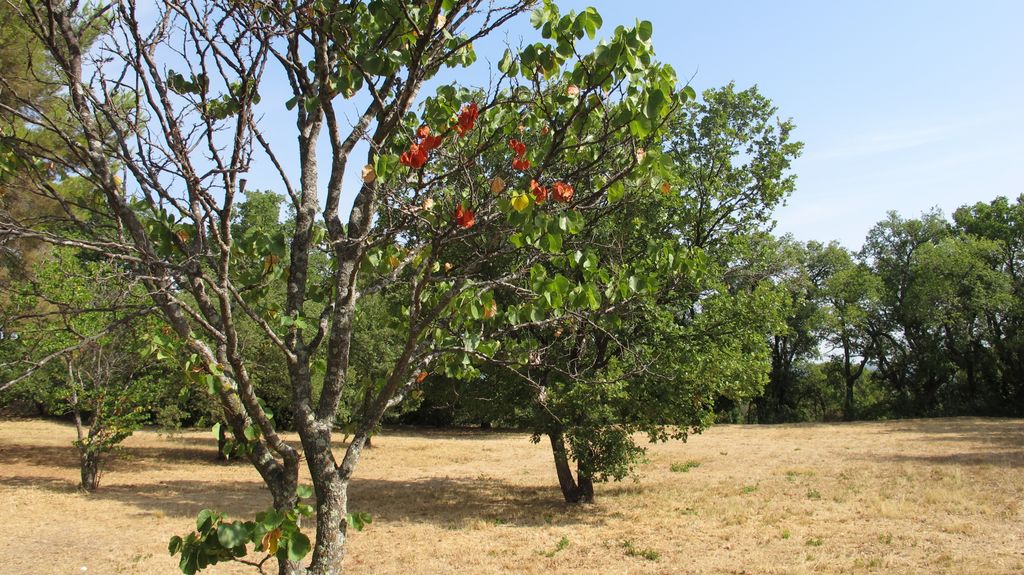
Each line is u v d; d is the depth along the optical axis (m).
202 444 26.91
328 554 3.06
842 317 43.16
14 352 9.56
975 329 41.62
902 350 44.78
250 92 3.01
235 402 3.07
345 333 3.33
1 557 8.92
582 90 3.56
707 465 20.03
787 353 46.09
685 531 10.92
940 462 18.39
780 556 9.02
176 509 12.99
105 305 3.08
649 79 3.45
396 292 6.50
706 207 14.18
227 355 2.95
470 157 3.49
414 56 3.21
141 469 19.70
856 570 8.26
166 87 2.97
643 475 18.14
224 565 8.62
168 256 3.16
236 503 13.92
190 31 2.92
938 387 44.81
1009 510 11.53
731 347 11.96
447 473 20.36
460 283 3.36
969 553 8.85
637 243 10.93
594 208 3.90
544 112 3.61
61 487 15.30
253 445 3.12
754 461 20.72
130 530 10.87
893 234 45.50
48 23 3.09
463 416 15.36
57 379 15.31
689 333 11.84
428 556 9.49
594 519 12.30
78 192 7.50
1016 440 24.09
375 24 3.61
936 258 40.34
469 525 11.81
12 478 16.16
